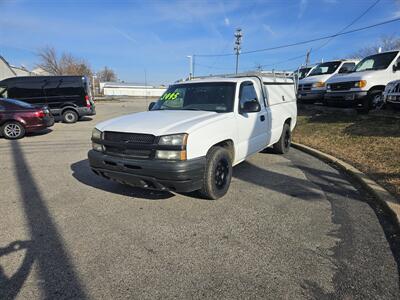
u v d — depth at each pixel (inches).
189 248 121.2
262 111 229.5
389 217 148.0
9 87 565.9
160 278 102.2
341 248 120.4
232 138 182.4
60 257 114.4
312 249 120.0
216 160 164.2
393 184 178.5
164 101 217.6
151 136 148.6
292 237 129.7
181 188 146.6
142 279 101.7
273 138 256.5
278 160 266.5
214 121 166.4
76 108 603.2
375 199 169.8
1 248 120.9
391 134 281.7
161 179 145.5
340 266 108.3
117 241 126.5
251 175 220.2
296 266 108.6
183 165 143.7
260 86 235.8
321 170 233.0
